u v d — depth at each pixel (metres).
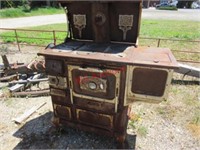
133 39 2.79
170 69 2.08
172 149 2.90
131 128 3.32
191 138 3.13
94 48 2.65
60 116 2.96
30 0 26.91
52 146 2.91
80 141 3.00
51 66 2.55
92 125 2.80
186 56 7.37
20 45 9.02
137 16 2.58
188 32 12.61
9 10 21.39
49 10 27.06
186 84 5.06
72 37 3.10
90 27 2.88
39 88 4.81
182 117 3.67
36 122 3.48
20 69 4.98
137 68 2.20
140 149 2.88
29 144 2.96
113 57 2.28
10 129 3.30
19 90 4.56
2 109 3.88
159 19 19.83
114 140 3.02
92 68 2.33
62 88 2.67
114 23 2.72
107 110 2.57
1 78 5.05
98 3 2.50
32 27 13.78
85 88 2.50
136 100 2.41
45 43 9.20
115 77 2.29
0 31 12.45
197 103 4.16
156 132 3.25
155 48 2.72
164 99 2.27
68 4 2.75
